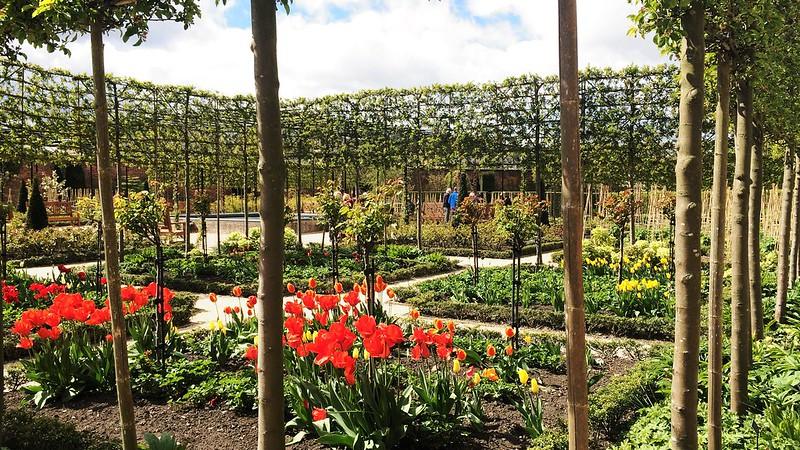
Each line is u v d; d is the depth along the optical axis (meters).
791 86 5.96
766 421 4.25
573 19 2.50
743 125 4.75
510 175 31.14
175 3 3.72
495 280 11.87
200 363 5.98
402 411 4.47
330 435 4.24
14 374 6.11
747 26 3.84
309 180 24.89
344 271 14.30
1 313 3.42
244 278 13.62
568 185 2.56
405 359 6.56
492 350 5.24
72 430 4.44
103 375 5.70
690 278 2.97
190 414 5.16
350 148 20.62
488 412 5.14
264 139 2.49
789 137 7.36
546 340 6.98
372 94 20.03
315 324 6.49
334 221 10.51
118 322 3.31
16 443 4.29
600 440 4.65
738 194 4.76
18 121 15.13
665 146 15.30
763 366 5.45
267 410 2.60
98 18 3.23
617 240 16.45
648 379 5.55
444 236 20.91
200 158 20.48
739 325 4.65
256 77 2.48
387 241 19.41
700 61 2.93
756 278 6.52
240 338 6.79
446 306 10.17
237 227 24.38
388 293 7.41
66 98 16.08
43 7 3.07
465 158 18.64
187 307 10.22
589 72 15.96
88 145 16.75
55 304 5.63
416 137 19.27
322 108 20.94
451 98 18.70
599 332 8.95
